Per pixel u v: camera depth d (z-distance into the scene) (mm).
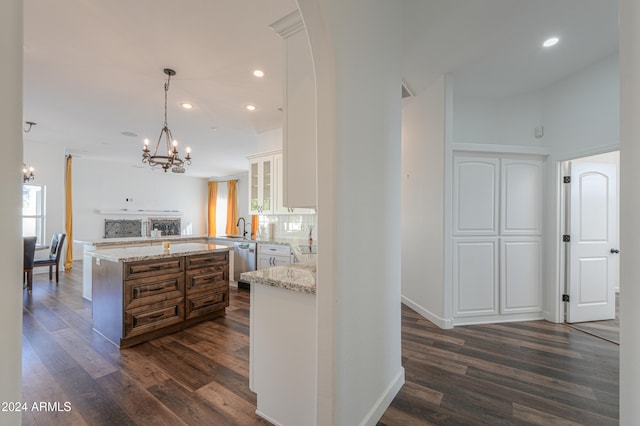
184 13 2137
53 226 5934
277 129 4969
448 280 3096
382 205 1802
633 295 807
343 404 1425
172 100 3684
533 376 2156
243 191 9711
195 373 2201
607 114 2797
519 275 3350
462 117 3631
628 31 814
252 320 1799
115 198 8180
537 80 3246
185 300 3086
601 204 3383
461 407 1814
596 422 1680
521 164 3363
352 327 1492
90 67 2883
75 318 3369
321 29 1293
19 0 448
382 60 1802
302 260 2164
